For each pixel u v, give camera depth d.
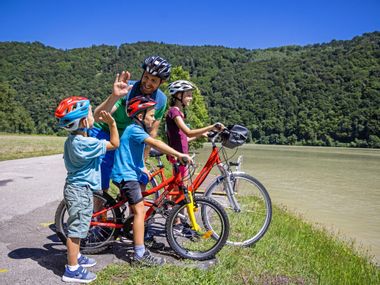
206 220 4.45
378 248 8.45
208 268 3.76
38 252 4.11
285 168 29.38
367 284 5.20
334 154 59.81
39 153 17.42
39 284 3.32
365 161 43.53
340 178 23.88
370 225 10.77
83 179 3.43
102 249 4.02
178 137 4.67
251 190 4.86
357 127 99.62
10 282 3.35
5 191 7.54
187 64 181.00
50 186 8.27
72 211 3.40
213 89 143.50
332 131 104.62
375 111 98.31
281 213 9.56
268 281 3.74
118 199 4.07
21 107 93.56
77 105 3.35
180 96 4.74
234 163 4.70
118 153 3.87
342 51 166.75
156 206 4.17
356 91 117.12
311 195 15.71
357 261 6.53
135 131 3.83
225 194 4.64
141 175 3.98
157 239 4.63
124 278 3.48
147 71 4.03
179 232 4.33
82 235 3.41
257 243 4.77
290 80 137.25
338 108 113.06
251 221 4.81
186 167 4.35
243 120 120.69
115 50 194.88
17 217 5.58
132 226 3.99
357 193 17.16
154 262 3.69
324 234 8.32
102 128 4.24
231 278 3.66
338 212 12.41
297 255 4.84
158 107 4.30
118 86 3.82
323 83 129.12
